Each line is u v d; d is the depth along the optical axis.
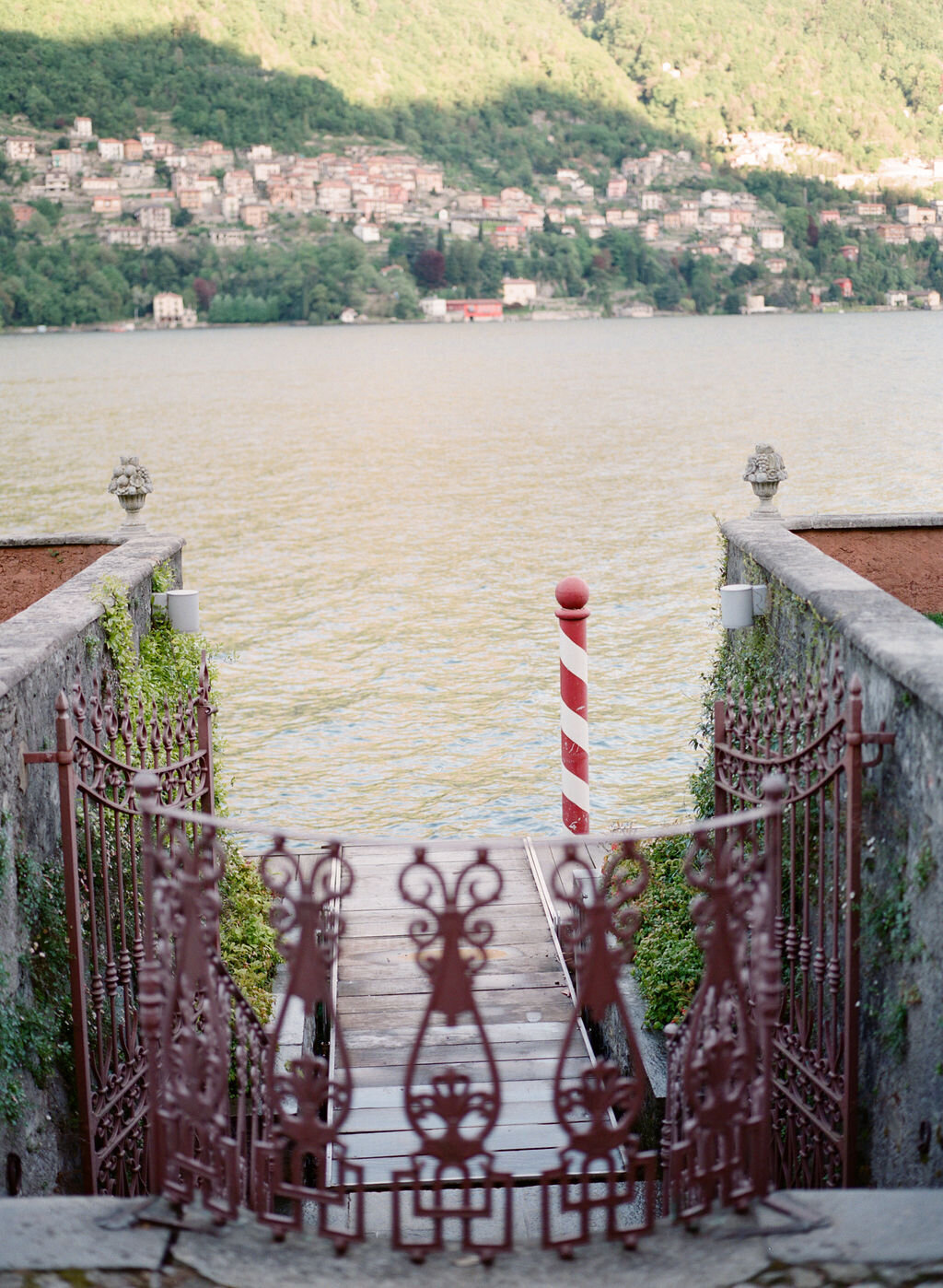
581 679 8.03
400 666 18.80
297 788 14.05
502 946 7.46
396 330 196.50
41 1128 4.71
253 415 65.31
